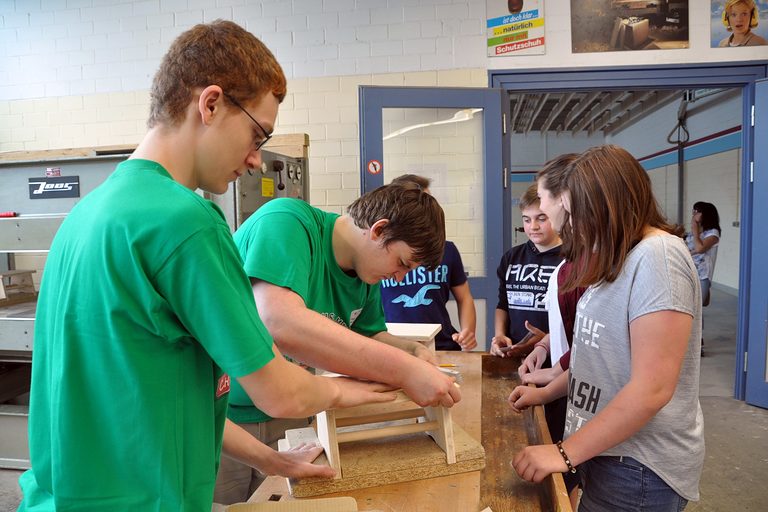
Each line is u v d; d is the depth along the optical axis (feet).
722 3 10.78
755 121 10.71
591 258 3.40
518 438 3.83
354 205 3.80
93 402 2.09
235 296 2.14
